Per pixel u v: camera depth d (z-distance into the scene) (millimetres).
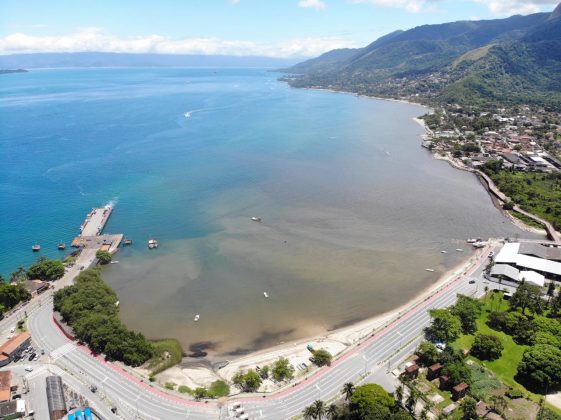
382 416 111250
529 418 119562
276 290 191500
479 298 180750
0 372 133500
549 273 198000
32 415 119375
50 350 148750
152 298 185750
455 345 150250
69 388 131000
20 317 169125
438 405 124500
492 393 128750
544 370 131375
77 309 163125
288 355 151250
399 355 146625
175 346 155625
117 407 124062
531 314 168500
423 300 180125
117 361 144125
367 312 176625
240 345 157750
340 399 127750
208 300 184375
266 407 125438
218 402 127188
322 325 169000
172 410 123750
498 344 144875
